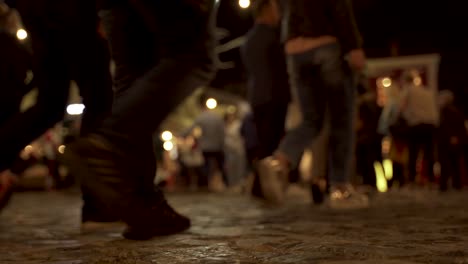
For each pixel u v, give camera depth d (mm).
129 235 3062
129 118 2584
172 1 2627
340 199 5625
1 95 4195
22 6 3223
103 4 3164
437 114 10609
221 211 5559
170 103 2668
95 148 2518
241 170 15320
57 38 3230
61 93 3322
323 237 3086
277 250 2625
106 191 2609
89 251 2768
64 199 9641
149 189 2836
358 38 5484
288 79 6828
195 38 2711
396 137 10633
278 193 5691
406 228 3508
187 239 3082
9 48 4215
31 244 3162
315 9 5539
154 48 3174
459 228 3492
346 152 5625
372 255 2416
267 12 6820
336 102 5570
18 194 11914
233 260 2381
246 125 10273
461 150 11992
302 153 5723
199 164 13992
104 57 3432
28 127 3258
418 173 12117
